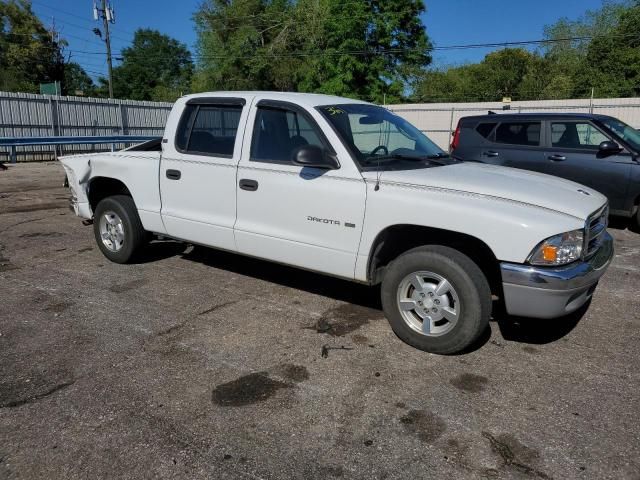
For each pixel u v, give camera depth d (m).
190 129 5.12
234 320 4.51
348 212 4.08
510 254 3.53
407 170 4.12
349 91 34.75
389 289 4.02
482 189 3.76
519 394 3.39
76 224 8.16
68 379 3.53
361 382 3.53
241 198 4.70
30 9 49.41
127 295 5.05
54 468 2.68
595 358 3.90
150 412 3.16
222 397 3.33
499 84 48.91
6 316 4.54
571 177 8.11
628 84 37.78
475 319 3.69
